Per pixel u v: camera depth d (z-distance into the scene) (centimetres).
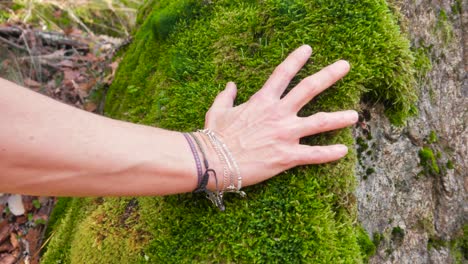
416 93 59
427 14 62
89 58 110
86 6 132
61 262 61
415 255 61
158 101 61
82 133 40
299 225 49
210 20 60
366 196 56
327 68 48
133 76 69
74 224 63
